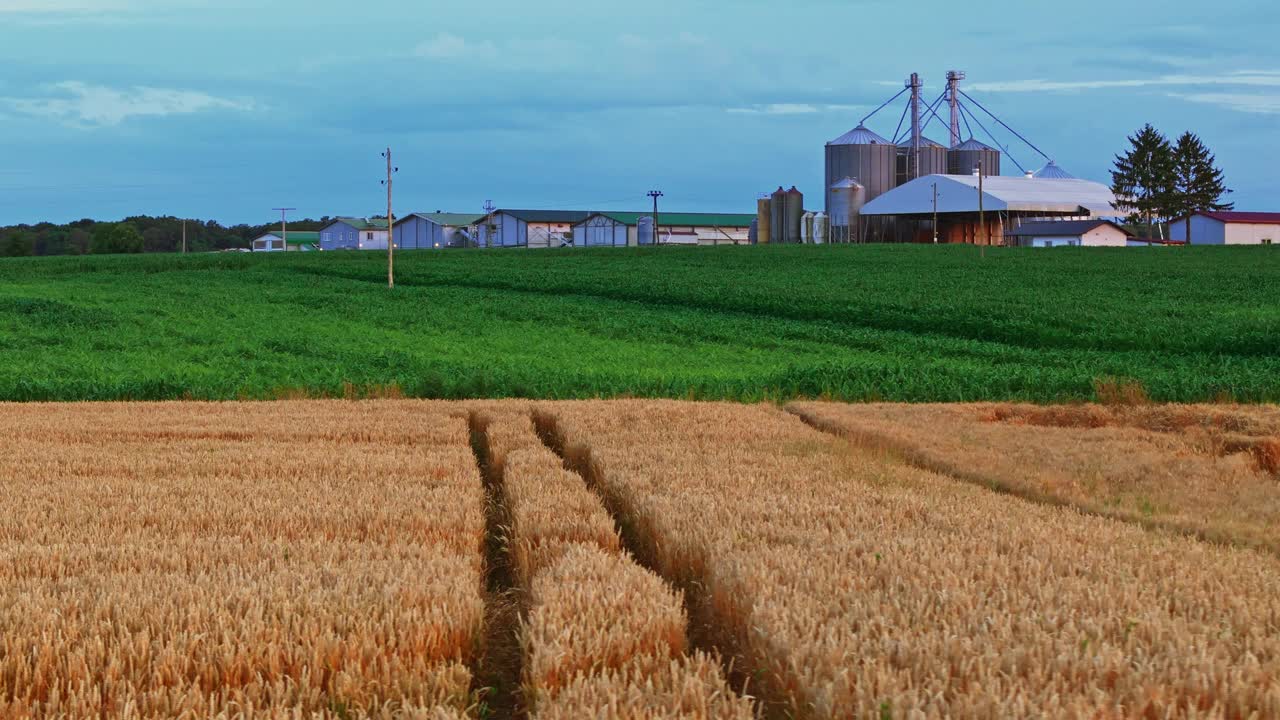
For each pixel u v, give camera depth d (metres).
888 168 130.62
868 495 10.95
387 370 32.22
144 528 9.38
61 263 81.31
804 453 14.49
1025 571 7.39
